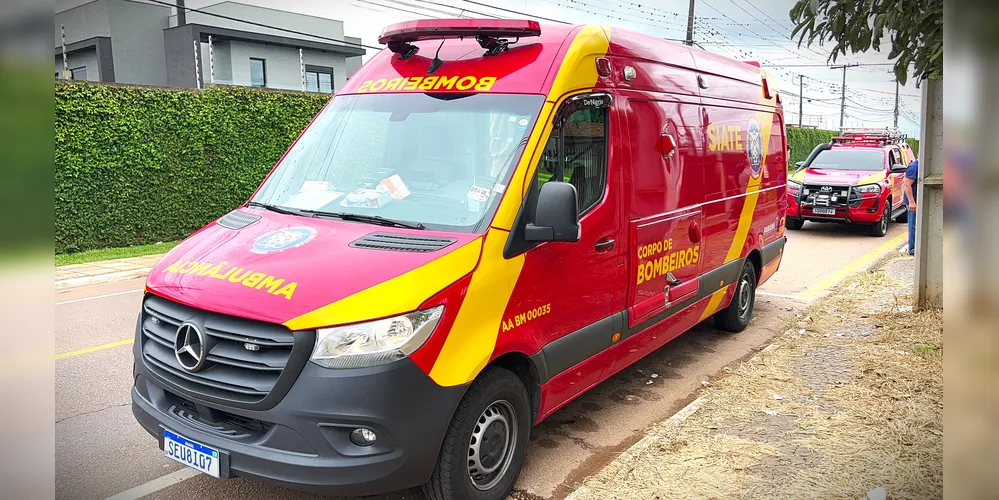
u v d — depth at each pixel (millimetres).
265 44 30094
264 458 3127
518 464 3912
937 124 7137
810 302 8922
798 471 4023
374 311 3137
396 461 3180
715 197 6258
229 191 14180
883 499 3654
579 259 4254
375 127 4398
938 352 6082
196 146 13500
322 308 3123
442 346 3283
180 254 3869
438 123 4203
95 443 4660
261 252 3637
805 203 14875
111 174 12398
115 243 12664
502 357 3920
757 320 8070
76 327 7633
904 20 3486
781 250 8305
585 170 4359
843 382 5535
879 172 14969
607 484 3908
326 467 3084
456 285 3373
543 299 3953
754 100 7297
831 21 3600
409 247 3518
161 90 12930
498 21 4312
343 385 3051
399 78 4582
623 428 5035
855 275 10109
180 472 4258
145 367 3574
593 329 4477
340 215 4016
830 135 45688
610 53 4688
